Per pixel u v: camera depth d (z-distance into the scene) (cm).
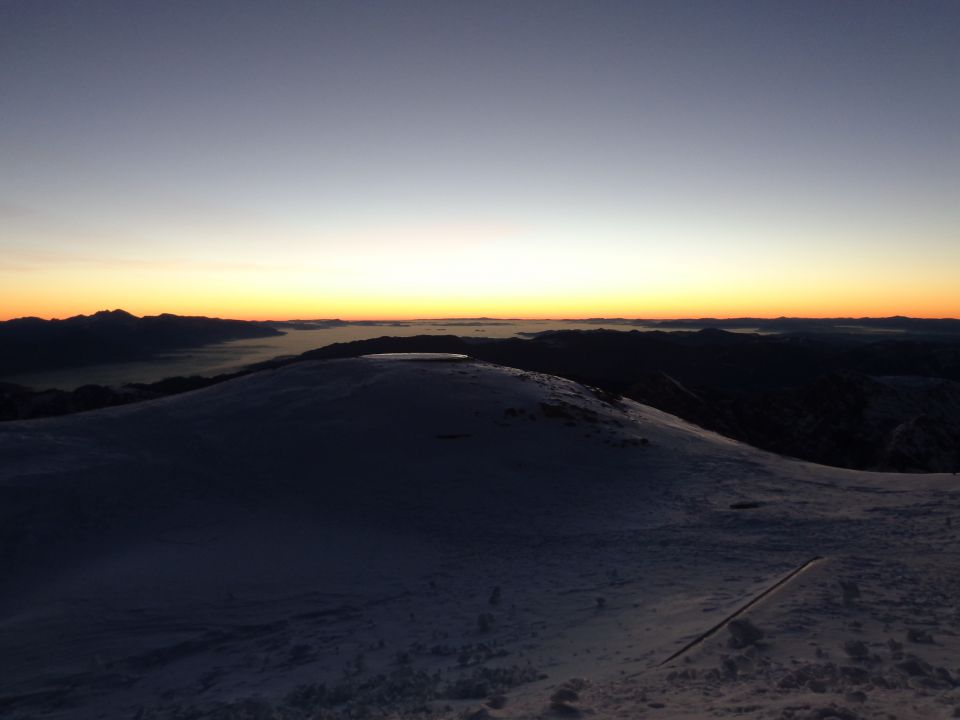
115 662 1197
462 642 1094
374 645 1142
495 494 2509
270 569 1780
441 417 3212
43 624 1401
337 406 3350
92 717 956
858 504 2270
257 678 1033
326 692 865
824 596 1062
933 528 1847
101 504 2277
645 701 628
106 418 3291
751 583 1295
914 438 9688
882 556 1485
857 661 733
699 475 2753
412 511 2369
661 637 943
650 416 3941
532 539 2047
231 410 3384
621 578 1476
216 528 2162
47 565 1873
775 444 11950
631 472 2773
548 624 1150
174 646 1262
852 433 12412
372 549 1994
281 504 2414
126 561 1856
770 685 661
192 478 2588
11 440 2830
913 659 715
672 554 1694
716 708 584
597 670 812
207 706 896
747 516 2130
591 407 3591
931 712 552
